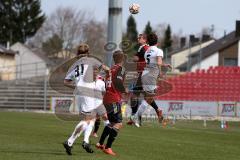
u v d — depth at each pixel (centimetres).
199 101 5038
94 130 2483
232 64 11394
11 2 14988
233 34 12712
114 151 1981
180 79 6009
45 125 3178
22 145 2056
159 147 2192
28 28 15138
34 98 6084
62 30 16075
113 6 3359
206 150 2164
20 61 14100
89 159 1716
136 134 2780
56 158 1712
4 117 4016
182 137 2745
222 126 3934
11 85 6488
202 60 11312
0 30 14962
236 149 2266
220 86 5981
